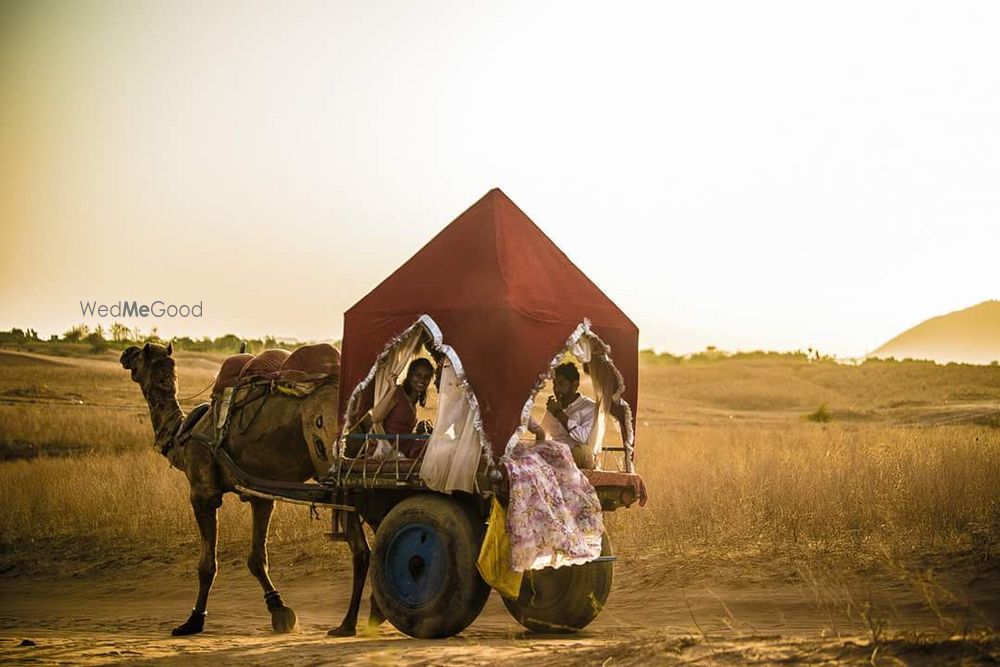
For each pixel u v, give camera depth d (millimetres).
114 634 11477
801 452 20031
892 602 10422
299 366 11102
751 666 6109
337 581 15039
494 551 8820
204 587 11570
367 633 10055
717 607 11062
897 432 29234
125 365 12578
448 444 9062
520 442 9500
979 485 14125
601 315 9984
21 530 18750
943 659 5852
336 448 9719
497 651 7770
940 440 21531
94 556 17234
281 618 11375
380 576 9328
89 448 30875
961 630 6746
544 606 9914
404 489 9805
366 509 10125
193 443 11766
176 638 10703
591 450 10156
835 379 86312
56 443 31578
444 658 7543
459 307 9156
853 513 13719
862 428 37750
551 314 9367
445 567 8992
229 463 11367
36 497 20078
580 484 9320
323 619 12703
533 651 7637
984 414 52562
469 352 9008
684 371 94625
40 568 16875
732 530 14039
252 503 11641
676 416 62719
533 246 9953
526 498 8750
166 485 19719
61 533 18516
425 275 9617
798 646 6379
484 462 8938
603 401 10406
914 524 13117
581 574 9867
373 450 10008
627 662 6727
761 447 22719
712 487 15914
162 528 17766
